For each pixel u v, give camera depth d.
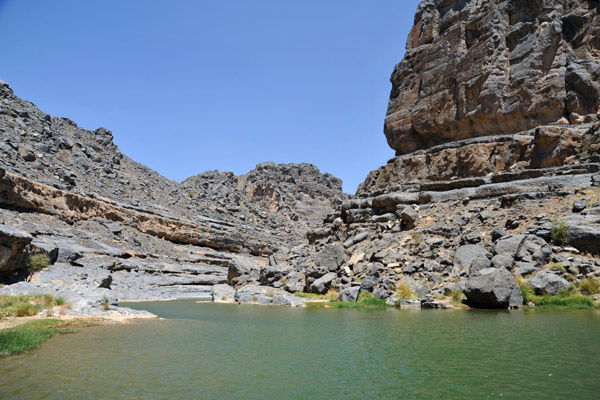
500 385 8.00
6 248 28.38
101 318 17.77
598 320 15.41
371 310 21.59
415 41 45.72
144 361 10.12
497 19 37.03
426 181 37.31
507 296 19.86
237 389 7.96
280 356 10.72
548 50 33.94
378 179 42.78
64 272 33.66
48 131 68.44
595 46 32.75
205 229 74.12
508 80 35.72
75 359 10.25
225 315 20.45
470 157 34.44
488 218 27.84
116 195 66.69
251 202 118.31
